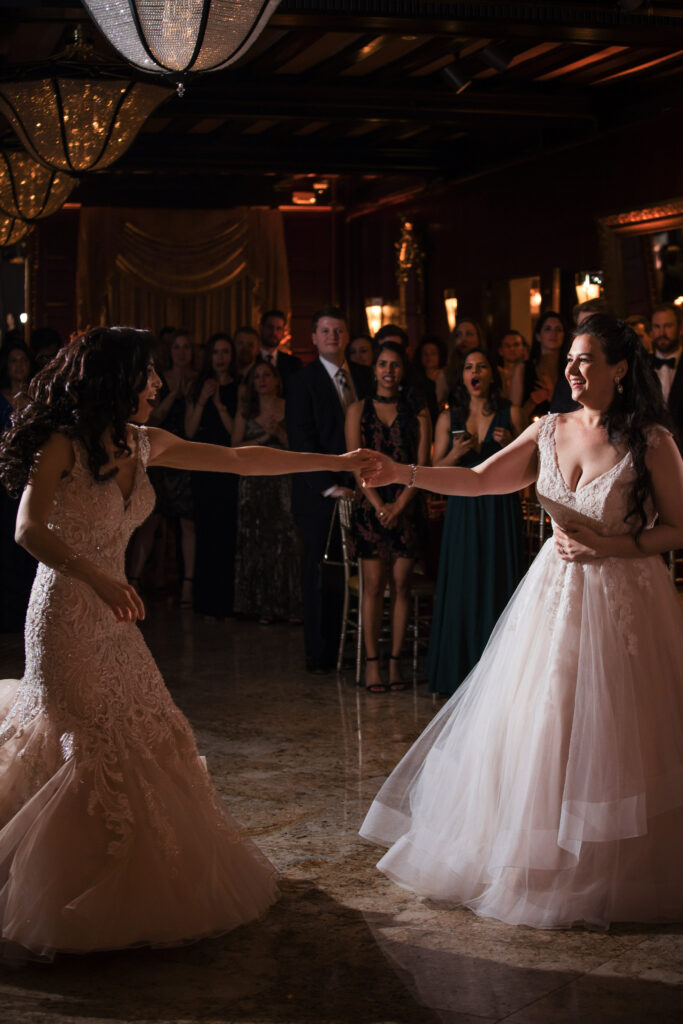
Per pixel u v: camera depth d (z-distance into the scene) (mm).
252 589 8000
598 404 3408
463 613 5723
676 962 2922
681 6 6016
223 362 8195
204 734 5180
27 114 5227
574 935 3096
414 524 6059
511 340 8742
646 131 9250
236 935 3098
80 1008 2678
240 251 15203
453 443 5855
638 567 3352
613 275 9727
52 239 14867
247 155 11445
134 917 2857
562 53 8211
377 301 13914
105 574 2863
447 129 11234
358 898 3357
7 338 7734
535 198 10867
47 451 2936
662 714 3229
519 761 3277
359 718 5477
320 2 5887
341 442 6363
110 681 2975
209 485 8000
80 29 5363
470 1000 2717
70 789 2889
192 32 3596
